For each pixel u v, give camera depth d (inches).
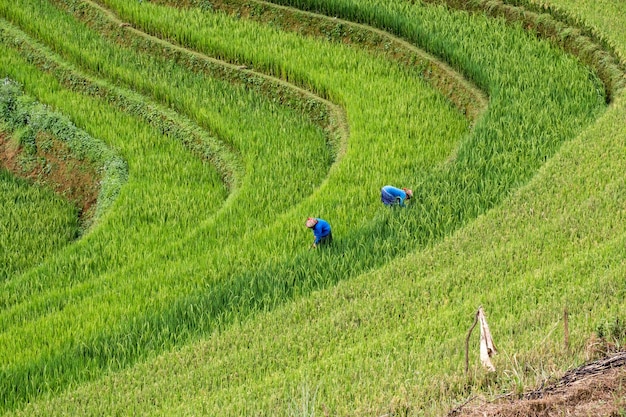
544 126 1113.4
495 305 777.6
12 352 896.3
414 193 1024.9
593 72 1220.5
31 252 1169.4
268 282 914.7
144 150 1290.6
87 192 1299.2
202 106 1323.8
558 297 762.2
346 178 1109.1
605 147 1029.2
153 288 966.4
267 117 1298.0
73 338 900.0
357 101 1263.5
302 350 784.3
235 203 1109.7
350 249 949.8
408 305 821.2
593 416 546.0
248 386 732.0
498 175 1029.8
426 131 1189.7
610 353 621.3
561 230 884.0
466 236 924.0
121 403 747.4
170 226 1119.0
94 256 1071.0
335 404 663.1
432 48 1325.0
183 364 799.1
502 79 1211.9
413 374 680.4
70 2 1585.9
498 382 630.5
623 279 753.6
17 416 762.2
